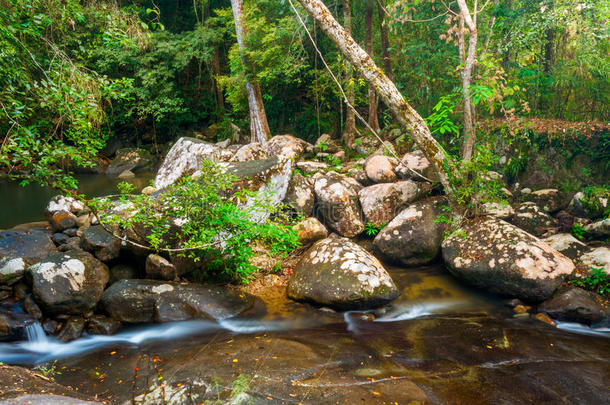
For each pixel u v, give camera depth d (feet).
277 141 35.86
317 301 17.16
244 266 18.54
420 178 25.66
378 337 14.52
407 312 16.99
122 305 15.93
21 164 10.87
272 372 11.70
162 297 16.34
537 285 16.71
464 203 21.27
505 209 23.49
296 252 22.38
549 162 26.37
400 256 21.57
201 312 16.11
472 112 22.61
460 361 12.69
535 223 23.13
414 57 32.14
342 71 38.11
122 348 14.06
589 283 17.29
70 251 17.06
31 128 10.48
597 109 30.22
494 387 11.20
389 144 31.19
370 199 24.62
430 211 22.26
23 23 10.68
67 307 15.37
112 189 37.42
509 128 26.96
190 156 27.22
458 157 25.68
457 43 26.94
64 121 11.96
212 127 56.18
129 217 16.40
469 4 28.32
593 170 25.31
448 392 10.90
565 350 13.46
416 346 13.75
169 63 53.26
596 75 30.12
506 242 18.53
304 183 25.34
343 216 24.04
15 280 16.20
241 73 37.52
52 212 21.59
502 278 17.61
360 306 16.97
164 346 14.05
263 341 14.06
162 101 51.57
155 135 56.49
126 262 18.19
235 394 10.50
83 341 14.74
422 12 28.14
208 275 19.35
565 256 18.22
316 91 41.01
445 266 20.81
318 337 14.52
